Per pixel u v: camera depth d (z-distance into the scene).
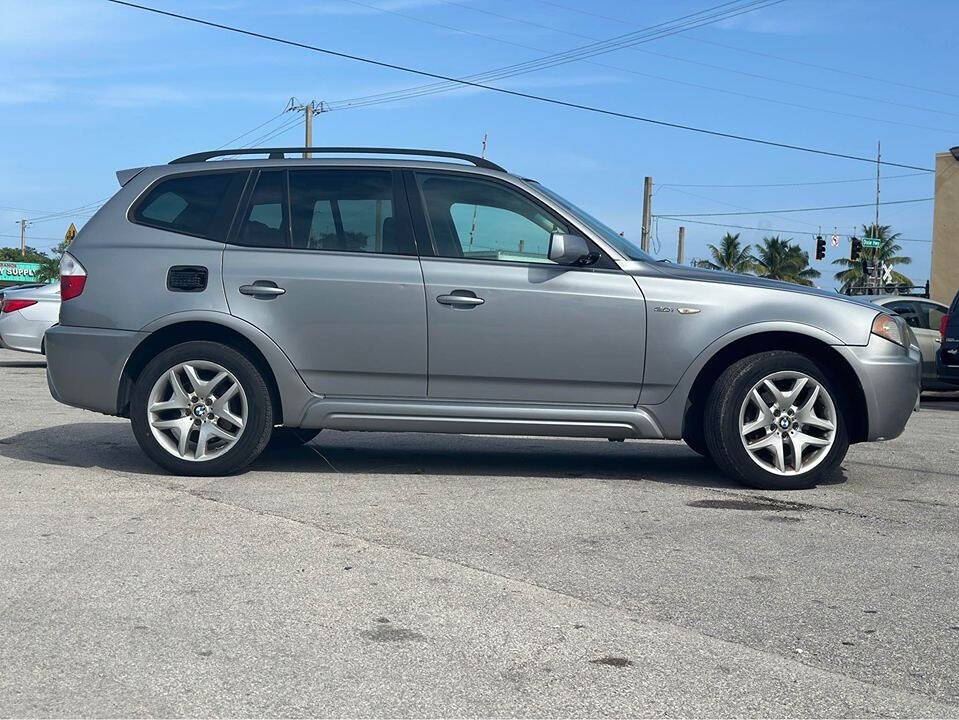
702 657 3.46
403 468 6.82
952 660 3.46
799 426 6.27
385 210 6.40
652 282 6.24
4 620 3.75
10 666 3.33
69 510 5.45
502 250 6.32
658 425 6.26
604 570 4.45
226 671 3.30
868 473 6.94
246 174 6.55
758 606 3.99
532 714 3.01
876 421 6.24
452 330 6.21
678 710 3.04
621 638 3.62
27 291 16.05
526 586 4.21
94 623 3.72
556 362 6.21
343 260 6.31
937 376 12.91
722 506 5.75
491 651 3.49
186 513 5.41
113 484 6.14
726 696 3.14
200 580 4.24
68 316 6.46
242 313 6.27
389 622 3.76
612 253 6.30
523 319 6.19
